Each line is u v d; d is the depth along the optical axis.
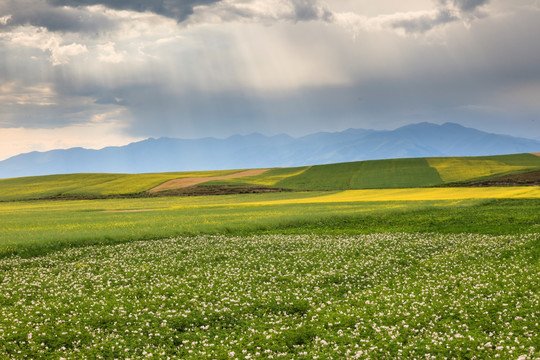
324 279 23.50
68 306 19.17
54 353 14.24
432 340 13.88
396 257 28.72
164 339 15.55
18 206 87.44
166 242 36.75
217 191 107.81
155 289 21.92
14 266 28.44
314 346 14.31
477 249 29.47
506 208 53.28
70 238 36.22
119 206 81.00
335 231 41.97
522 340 13.41
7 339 15.16
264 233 41.81
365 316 16.91
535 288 18.56
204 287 22.11
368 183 113.62
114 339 15.36
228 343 15.01
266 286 22.23
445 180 107.75
